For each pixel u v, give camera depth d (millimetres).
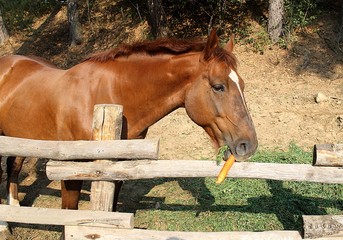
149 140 2318
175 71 2637
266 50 8773
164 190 4402
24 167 5160
